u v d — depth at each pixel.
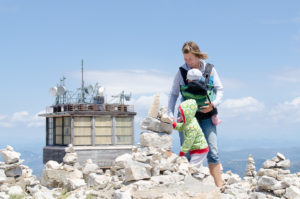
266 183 8.32
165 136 8.92
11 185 11.35
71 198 8.93
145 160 8.34
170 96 7.79
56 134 37.00
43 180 12.95
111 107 35.97
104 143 35.03
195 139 7.18
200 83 7.05
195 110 7.12
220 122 7.41
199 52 7.10
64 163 13.96
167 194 6.76
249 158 19.19
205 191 6.94
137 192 7.08
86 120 34.62
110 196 7.74
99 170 11.91
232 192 7.84
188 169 8.60
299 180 8.35
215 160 7.53
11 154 11.65
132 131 36.34
